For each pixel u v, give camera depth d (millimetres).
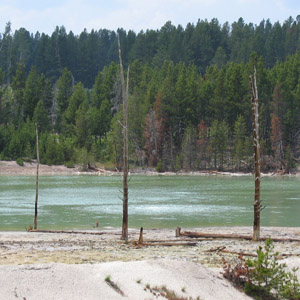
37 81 157750
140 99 128875
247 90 122750
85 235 24203
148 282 10594
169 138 123250
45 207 39938
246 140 109438
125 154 21484
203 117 129000
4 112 141375
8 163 110000
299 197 50125
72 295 9453
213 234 22703
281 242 21453
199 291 10773
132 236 23719
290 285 11984
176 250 18281
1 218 32656
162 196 50969
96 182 76062
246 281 12117
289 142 118250
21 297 9039
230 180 83500
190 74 148750
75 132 131125
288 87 120875
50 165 112312
